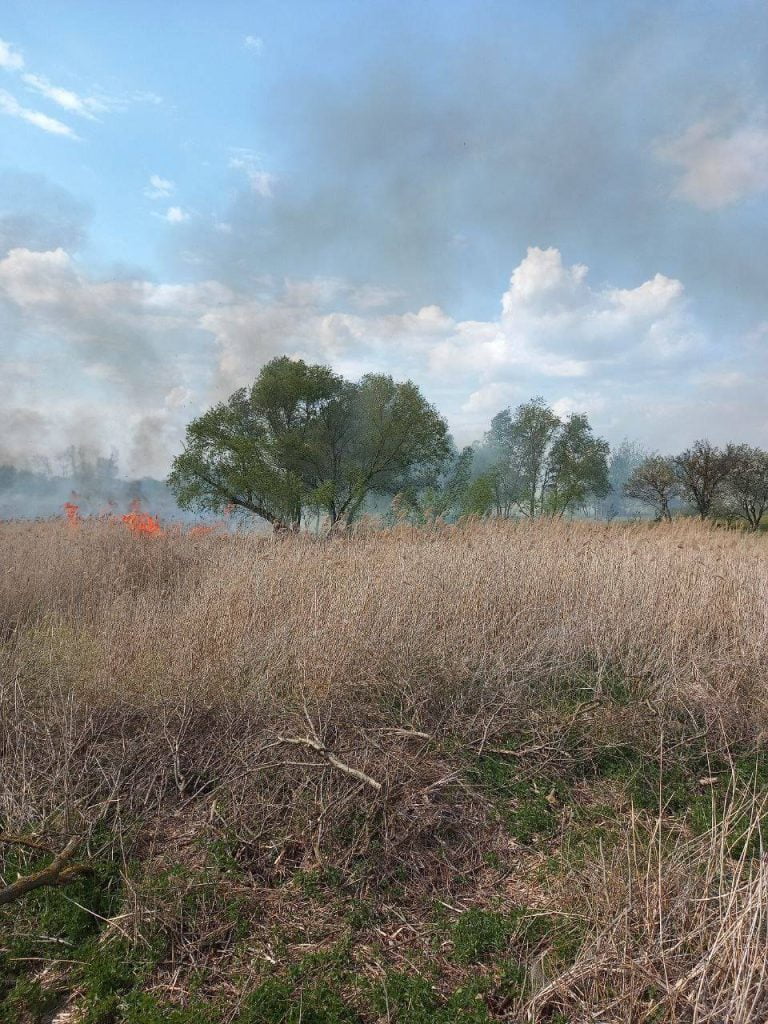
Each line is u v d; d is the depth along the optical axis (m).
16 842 3.49
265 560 8.34
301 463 25.28
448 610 6.39
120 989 2.90
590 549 8.62
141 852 3.69
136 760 4.37
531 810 4.01
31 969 3.04
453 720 4.88
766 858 2.82
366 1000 2.78
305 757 4.28
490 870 3.59
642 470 36.28
